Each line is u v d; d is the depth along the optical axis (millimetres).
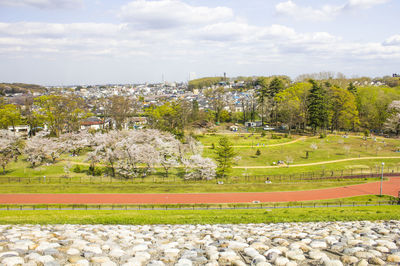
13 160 61656
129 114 101562
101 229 15273
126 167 53812
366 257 8297
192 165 53812
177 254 9508
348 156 67438
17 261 7543
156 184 48219
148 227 17953
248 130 102625
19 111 84438
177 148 62375
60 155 66562
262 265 7773
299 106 96562
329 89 104125
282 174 54688
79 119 88438
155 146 62250
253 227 18078
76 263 7852
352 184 47719
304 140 84312
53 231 13969
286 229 15422
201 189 45219
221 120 123500
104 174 54500
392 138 86562
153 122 89250
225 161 53625
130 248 10117
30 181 49750
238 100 179500
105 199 40250
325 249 9633
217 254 8938
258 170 57906
